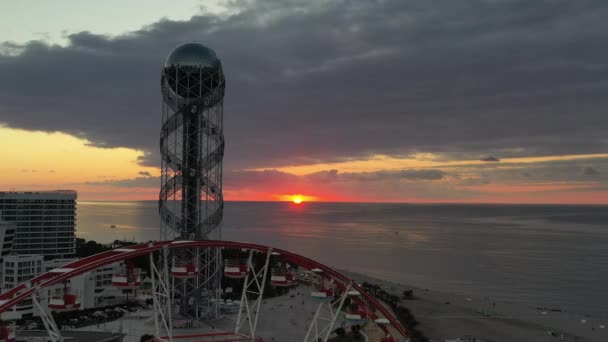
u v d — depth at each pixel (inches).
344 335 7337.6
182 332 6496.1
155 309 4119.1
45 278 3659.0
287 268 4896.7
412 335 7691.9
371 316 4626.0
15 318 7126.0
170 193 7278.5
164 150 7229.3
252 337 4552.2
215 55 7347.4
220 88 7332.7
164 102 7273.6
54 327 3654.0
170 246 4158.5
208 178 7308.1
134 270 4667.8
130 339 6250.0
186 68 7096.5
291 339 6948.8
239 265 4626.0
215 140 7352.4
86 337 5723.4
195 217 7219.5
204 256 7509.8
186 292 7268.7
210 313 7386.8
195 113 7180.1
